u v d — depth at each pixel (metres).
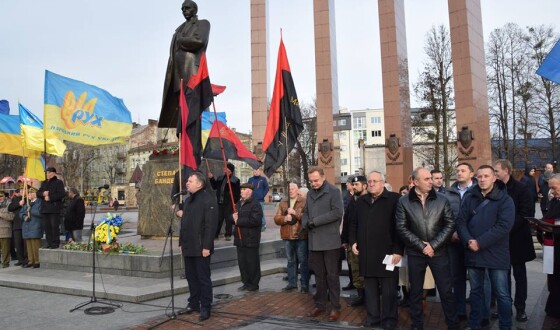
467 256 5.54
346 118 88.81
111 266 9.09
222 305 7.11
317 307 6.44
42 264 10.38
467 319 6.23
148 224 11.54
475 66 25.56
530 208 6.14
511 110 34.41
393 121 28.86
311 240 6.39
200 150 8.31
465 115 24.98
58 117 12.02
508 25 34.41
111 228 9.20
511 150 34.81
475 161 24.52
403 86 30.31
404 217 5.54
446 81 31.56
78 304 7.33
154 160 11.77
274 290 8.27
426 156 35.62
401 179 28.27
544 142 38.06
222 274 9.20
